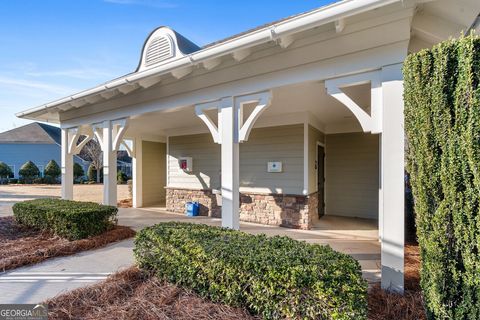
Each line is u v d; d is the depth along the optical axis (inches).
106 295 106.8
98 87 204.7
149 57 232.7
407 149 94.0
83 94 218.5
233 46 131.1
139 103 217.5
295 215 237.9
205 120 177.0
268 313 83.6
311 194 243.8
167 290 108.2
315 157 261.7
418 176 84.6
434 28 119.8
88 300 103.5
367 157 281.3
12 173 897.5
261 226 245.4
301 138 237.6
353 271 83.0
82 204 217.2
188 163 313.0
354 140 288.4
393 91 112.6
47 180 884.0
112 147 246.5
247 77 155.9
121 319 89.4
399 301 99.7
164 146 432.8
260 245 102.1
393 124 112.4
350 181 289.7
